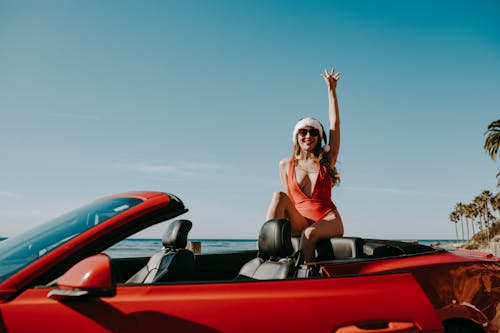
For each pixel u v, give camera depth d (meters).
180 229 2.97
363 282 2.04
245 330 1.74
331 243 3.12
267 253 2.58
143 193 2.18
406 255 2.68
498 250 29.42
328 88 4.24
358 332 1.89
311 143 3.76
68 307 1.64
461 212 95.75
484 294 2.61
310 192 3.70
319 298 1.91
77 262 1.79
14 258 1.81
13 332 1.56
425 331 2.04
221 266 3.59
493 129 34.72
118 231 1.90
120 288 1.75
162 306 1.72
